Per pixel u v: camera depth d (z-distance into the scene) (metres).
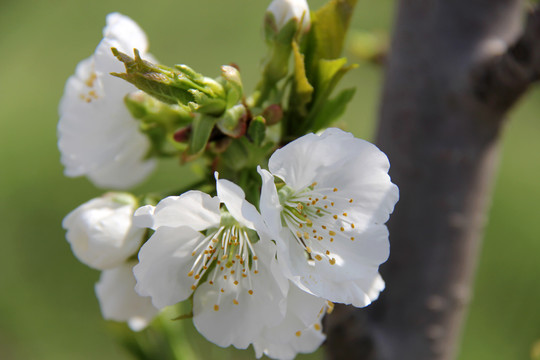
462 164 0.30
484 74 0.30
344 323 0.30
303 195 0.28
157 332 0.31
